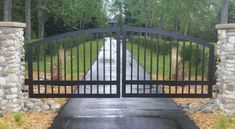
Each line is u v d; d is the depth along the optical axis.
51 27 36.94
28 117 6.61
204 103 7.53
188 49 11.84
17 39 6.95
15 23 6.78
